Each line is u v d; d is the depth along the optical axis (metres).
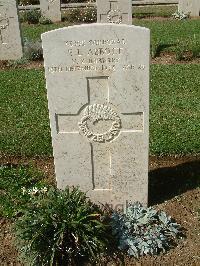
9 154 2.17
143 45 1.42
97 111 1.55
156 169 2.02
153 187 1.89
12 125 2.47
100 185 1.71
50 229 1.48
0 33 3.68
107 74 1.48
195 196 1.82
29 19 5.30
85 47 1.44
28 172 2.01
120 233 1.57
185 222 1.68
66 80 1.49
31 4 6.25
